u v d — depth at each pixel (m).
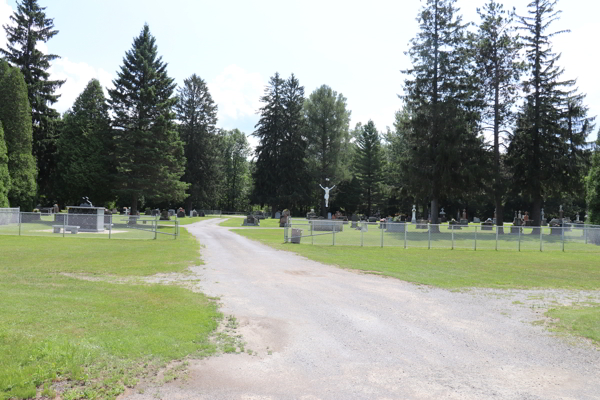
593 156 41.88
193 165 70.12
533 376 6.16
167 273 14.09
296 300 10.70
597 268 18.75
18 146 41.69
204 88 73.12
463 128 39.41
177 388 5.37
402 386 5.66
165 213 51.44
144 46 46.59
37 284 11.13
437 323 8.98
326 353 6.88
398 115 62.81
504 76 42.38
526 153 42.50
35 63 48.81
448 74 42.16
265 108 71.50
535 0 42.34
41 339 6.50
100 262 15.91
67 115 52.59
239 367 6.15
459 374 6.15
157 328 7.55
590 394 5.59
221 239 27.88
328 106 71.75
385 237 30.81
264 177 69.69
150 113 45.69
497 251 25.12
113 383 5.39
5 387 5.05
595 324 9.11
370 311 9.82
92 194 49.47
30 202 42.59
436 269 17.45
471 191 41.62
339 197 82.31
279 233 34.59
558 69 42.06
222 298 10.58
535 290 13.43
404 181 45.78
